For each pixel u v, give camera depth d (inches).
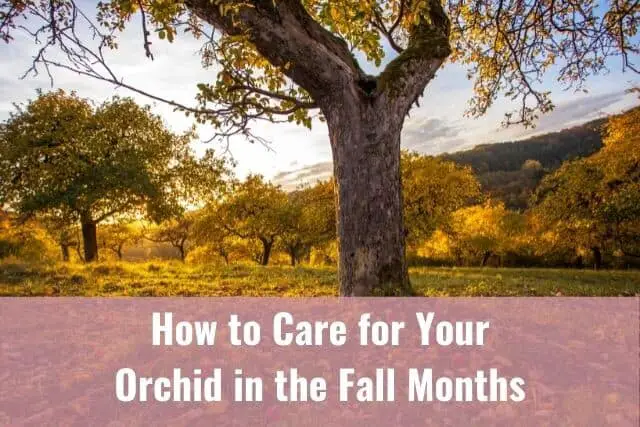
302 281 460.4
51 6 251.8
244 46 243.9
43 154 925.2
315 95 257.3
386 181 249.0
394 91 248.5
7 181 926.4
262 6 231.6
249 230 1505.9
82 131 947.3
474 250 2081.7
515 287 395.2
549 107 421.4
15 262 628.4
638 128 848.3
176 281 474.3
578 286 430.9
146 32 223.3
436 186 1194.0
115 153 958.4
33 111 957.2
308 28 244.4
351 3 271.7
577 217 1154.0
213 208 1477.6
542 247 1503.4
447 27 283.4
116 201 952.3
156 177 1003.3
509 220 1990.7
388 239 247.9
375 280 245.9
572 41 418.0
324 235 1400.1
